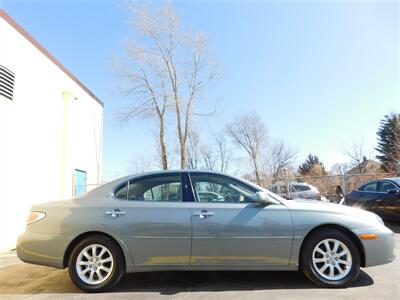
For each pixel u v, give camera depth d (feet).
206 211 12.89
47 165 31.19
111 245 12.73
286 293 11.93
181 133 72.79
